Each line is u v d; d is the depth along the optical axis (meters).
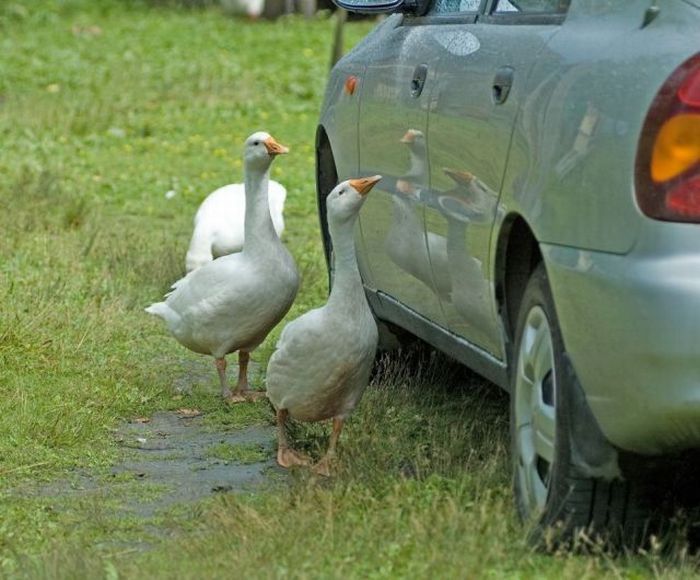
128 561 8.74
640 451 7.80
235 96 33.78
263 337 12.73
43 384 12.94
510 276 9.12
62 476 10.82
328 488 9.88
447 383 12.58
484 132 9.19
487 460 9.84
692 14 7.82
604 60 8.06
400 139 10.87
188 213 22.09
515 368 8.91
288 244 19.56
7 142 27.61
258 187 12.34
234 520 9.12
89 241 18.97
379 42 12.05
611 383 7.66
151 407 12.69
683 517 8.45
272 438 11.80
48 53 40.41
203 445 11.66
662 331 7.32
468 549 8.17
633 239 7.50
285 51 41.69
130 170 25.50
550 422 8.27
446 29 10.58
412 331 11.55
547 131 8.32
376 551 8.36
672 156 7.41
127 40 43.94
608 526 8.20
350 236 10.23
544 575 7.94
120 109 31.73
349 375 10.39
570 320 7.92
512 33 9.41
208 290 12.52
